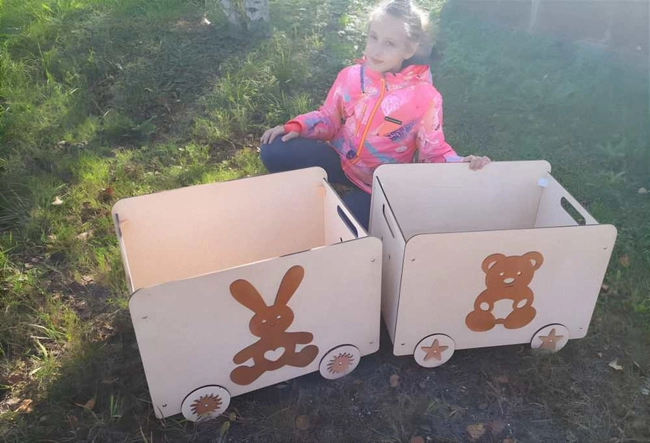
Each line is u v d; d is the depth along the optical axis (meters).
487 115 2.19
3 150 1.86
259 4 2.65
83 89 2.21
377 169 1.29
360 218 1.49
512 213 1.44
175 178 1.78
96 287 1.41
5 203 1.65
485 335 1.22
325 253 1.03
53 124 2.00
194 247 1.31
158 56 2.44
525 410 1.16
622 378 1.22
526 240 1.10
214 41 2.59
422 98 1.40
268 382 1.14
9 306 1.33
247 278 1.00
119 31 2.62
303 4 3.10
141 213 1.22
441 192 1.37
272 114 2.09
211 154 1.93
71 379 1.17
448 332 1.19
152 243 1.27
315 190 1.33
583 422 1.14
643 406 1.17
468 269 1.12
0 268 1.43
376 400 1.17
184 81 2.29
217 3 2.91
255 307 1.03
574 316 1.23
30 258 1.49
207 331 1.02
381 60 1.36
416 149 1.53
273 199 1.31
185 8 2.92
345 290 1.09
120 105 2.13
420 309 1.15
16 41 2.45
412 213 1.38
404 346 1.19
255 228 1.34
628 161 1.91
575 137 2.05
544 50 2.58
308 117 1.54
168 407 1.08
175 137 2.00
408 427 1.12
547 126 2.11
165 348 1.01
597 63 2.45
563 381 1.21
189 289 0.97
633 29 2.54
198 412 1.10
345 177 1.59
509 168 1.37
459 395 1.18
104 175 1.77
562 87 2.30
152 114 2.12
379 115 1.43
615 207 1.72
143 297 0.94
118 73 2.33
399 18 1.31
